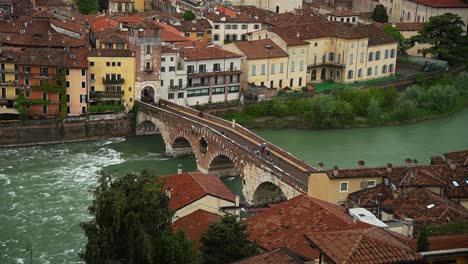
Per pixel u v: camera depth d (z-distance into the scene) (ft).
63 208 538.88
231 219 349.61
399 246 256.73
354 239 257.55
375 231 276.00
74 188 582.35
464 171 486.79
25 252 468.75
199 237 382.42
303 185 503.61
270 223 370.94
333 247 255.50
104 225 339.57
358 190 473.26
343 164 636.89
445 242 288.51
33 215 524.93
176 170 652.07
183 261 333.62
